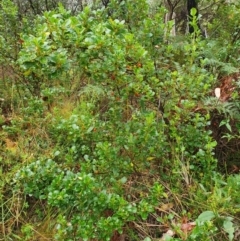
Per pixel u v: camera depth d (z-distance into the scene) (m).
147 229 2.18
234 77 2.76
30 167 2.16
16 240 2.27
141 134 2.19
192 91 2.43
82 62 2.09
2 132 2.89
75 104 3.23
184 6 4.41
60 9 2.23
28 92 3.23
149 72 2.26
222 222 2.00
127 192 2.30
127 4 2.74
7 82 3.35
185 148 2.42
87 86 3.04
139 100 2.38
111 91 2.36
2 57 3.15
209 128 2.66
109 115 2.51
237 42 3.20
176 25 4.42
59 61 1.96
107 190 2.16
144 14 2.77
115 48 2.06
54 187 1.95
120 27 2.19
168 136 2.46
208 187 2.27
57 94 3.18
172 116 2.44
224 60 3.11
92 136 2.37
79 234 1.89
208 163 2.27
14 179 2.18
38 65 1.96
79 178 1.88
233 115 2.51
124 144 2.25
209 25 3.71
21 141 2.81
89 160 2.19
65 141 2.67
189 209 2.23
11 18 3.36
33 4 4.57
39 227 2.30
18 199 2.38
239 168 2.63
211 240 2.00
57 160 2.56
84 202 1.92
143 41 2.59
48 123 2.89
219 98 2.51
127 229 2.16
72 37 1.99
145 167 2.34
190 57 2.74
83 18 2.14
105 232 1.88
